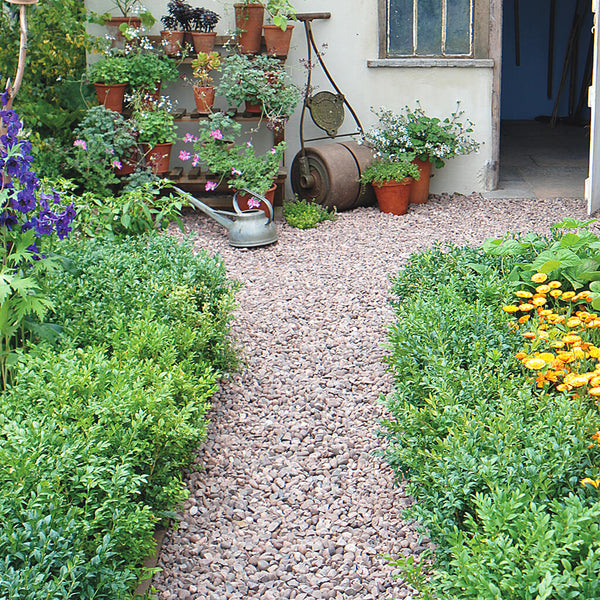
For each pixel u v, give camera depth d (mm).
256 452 3523
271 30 7184
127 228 5188
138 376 3062
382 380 4078
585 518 2100
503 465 2475
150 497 2883
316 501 3182
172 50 7262
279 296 5246
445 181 7906
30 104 6918
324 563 2834
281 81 7051
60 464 2408
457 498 2508
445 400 2945
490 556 2086
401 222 6902
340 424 3725
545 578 1907
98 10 7477
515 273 4309
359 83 7719
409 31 7660
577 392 3070
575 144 10273
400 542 2887
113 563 2330
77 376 2928
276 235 6363
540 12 12539
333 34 7617
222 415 3803
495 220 6898
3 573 2014
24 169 3369
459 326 3559
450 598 2090
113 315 3686
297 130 7793
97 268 4078
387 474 3328
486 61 7578
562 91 12789
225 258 6012
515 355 3344
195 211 7234
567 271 4219
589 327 3637
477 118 7758
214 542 2957
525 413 2859
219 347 4012
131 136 6730
